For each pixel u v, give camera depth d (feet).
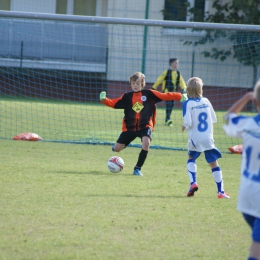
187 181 89.56
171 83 175.42
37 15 128.98
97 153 118.83
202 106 79.05
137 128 97.19
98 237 55.42
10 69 225.97
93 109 208.44
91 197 74.28
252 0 259.80
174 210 68.49
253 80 216.74
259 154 42.06
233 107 44.47
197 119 78.59
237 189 84.89
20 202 69.82
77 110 202.49
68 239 54.24
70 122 171.73
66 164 102.17
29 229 57.47
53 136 142.51
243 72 233.96
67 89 236.84
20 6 255.91
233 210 69.67
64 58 236.63
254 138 42.34
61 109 202.39
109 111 204.95
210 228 60.64
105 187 81.76
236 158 120.88
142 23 126.93
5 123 161.38
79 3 262.26
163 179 90.79
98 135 147.43
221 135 160.86
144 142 94.63
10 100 215.92
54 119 175.83
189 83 80.38
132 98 98.07
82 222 61.00
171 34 244.42
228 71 240.73
